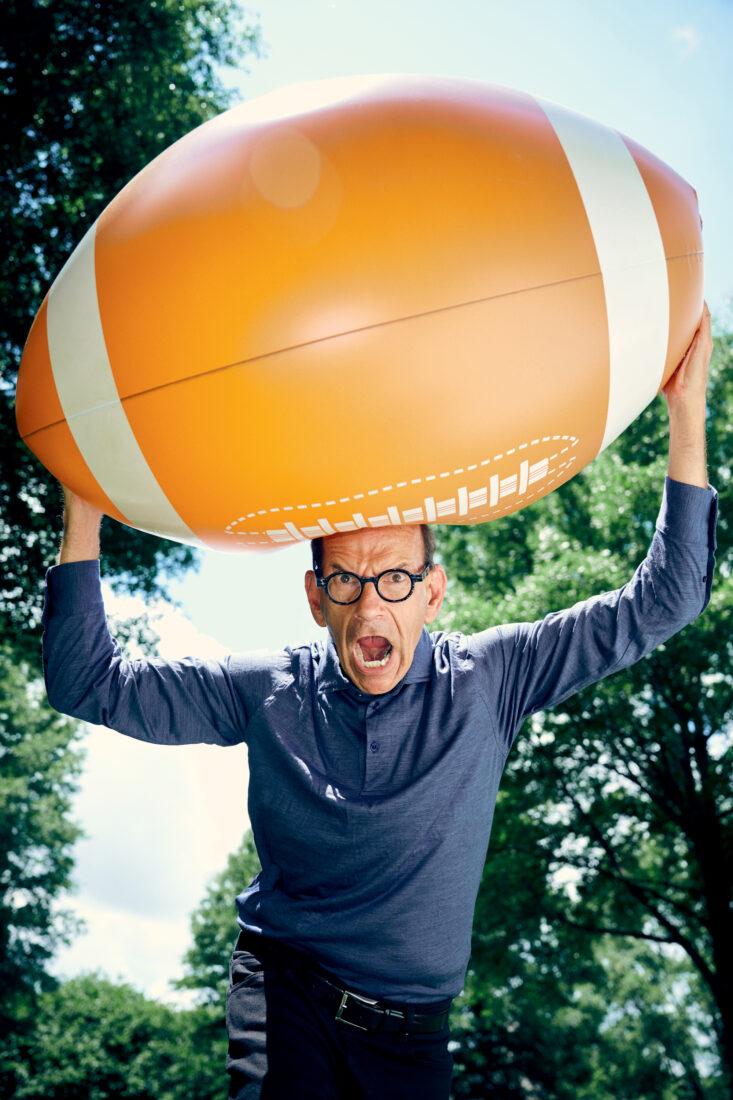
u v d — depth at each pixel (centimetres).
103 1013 3450
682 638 1253
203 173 177
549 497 1596
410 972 203
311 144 171
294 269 165
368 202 166
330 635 216
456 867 206
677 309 191
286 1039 195
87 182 1239
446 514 187
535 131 182
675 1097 2473
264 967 206
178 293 171
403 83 183
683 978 2523
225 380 168
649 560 218
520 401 173
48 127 1220
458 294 165
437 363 166
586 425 185
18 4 1191
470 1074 2692
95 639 214
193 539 199
